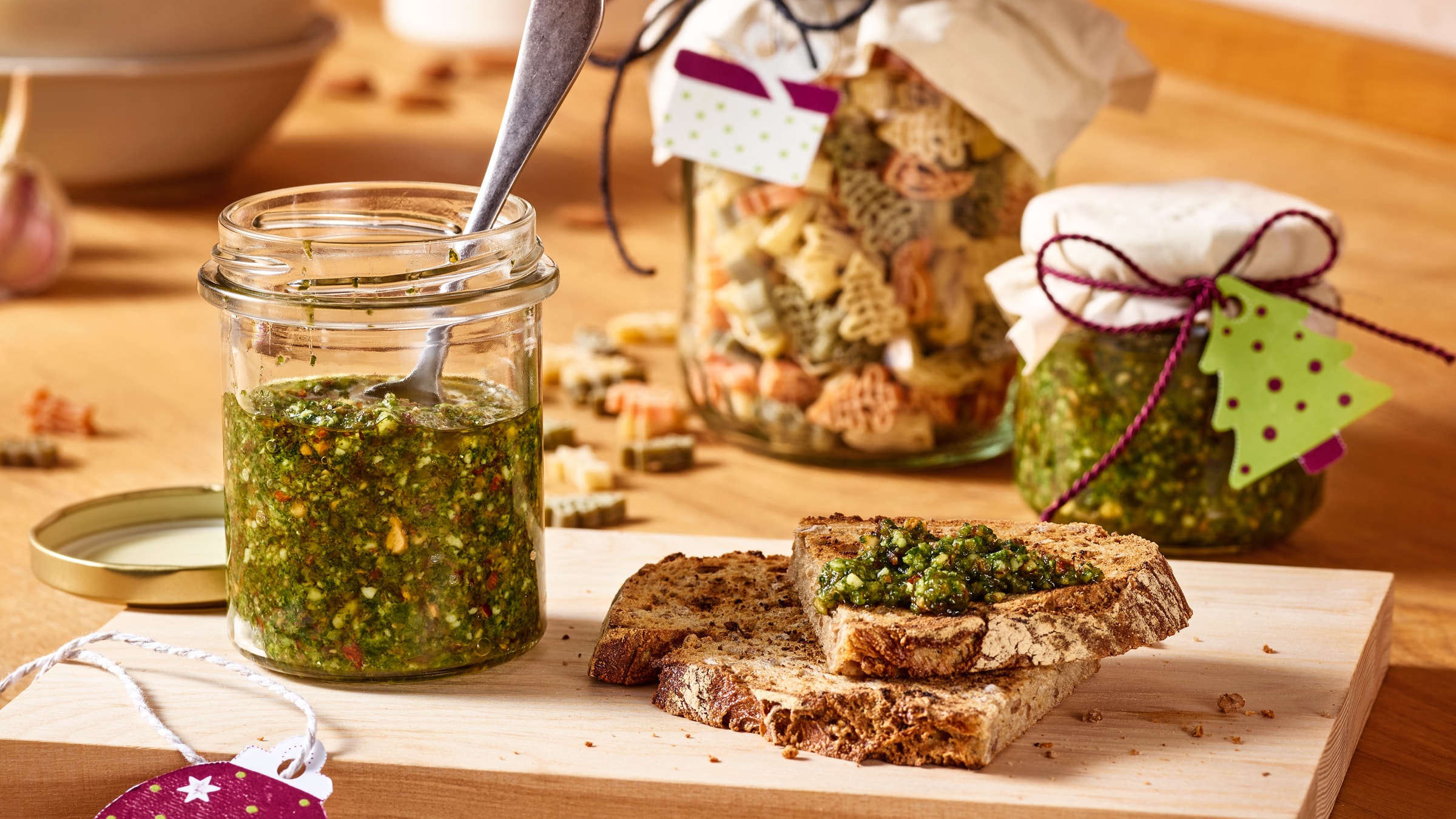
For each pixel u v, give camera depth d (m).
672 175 1.48
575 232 1.33
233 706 0.78
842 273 0.93
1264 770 0.75
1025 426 0.91
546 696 0.78
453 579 0.78
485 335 0.78
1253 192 0.89
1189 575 0.86
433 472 0.77
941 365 0.94
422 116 1.67
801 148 0.91
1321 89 1.67
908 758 0.75
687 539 0.88
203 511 0.88
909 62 0.90
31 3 1.19
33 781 0.76
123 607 0.88
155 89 1.25
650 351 1.10
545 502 0.93
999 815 0.74
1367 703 0.82
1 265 1.15
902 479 0.97
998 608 0.77
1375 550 0.92
